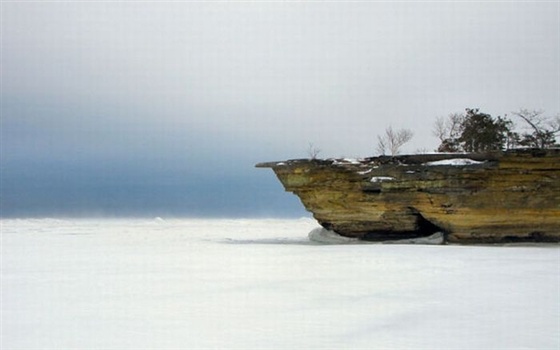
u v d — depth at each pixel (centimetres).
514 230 3581
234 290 1722
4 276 2089
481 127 5294
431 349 1038
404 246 3503
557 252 3023
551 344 1070
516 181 3459
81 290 1736
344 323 1250
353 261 2614
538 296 1596
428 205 3659
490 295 1612
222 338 1120
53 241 4238
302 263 2542
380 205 3812
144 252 3238
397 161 3816
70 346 1066
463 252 3045
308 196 4075
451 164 3547
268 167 4138
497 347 1048
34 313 1372
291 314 1351
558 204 3466
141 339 1114
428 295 1620
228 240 4506
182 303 1503
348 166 3844
